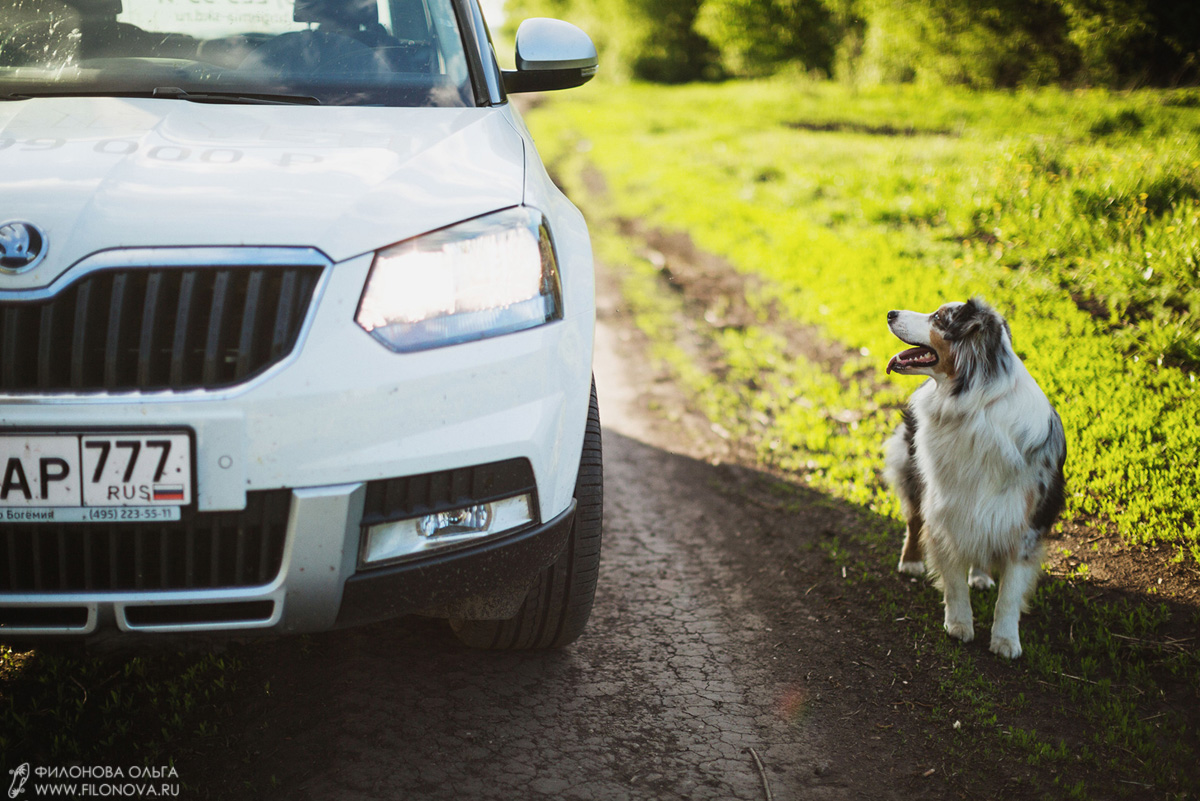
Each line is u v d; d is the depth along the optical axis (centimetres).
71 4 281
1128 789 228
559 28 337
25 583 184
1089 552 350
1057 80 1515
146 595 185
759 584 346
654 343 675
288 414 184
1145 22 1283
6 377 181
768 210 1011
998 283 609
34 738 230
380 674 269
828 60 2441
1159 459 382
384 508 194
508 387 206
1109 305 545
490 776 227
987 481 294
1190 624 301
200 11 284
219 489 183
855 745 249
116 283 183
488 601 235
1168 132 957
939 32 1634
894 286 664
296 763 227
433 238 203
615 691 271
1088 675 282
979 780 234
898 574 355
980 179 824
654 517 405
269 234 190
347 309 191
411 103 270
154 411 180
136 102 250
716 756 242
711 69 3894
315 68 276
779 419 513
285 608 192
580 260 252
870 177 998
